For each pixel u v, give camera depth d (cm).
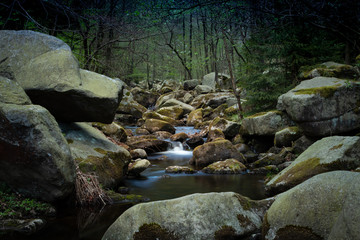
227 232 304
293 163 568
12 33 548
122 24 723
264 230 284
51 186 407
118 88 576
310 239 247
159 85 3006
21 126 384
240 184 632
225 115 1508
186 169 760
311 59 1045
